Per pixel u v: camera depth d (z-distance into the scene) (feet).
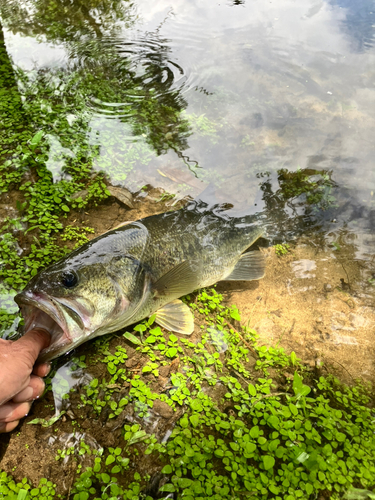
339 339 1.64
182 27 3.87
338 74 3.35
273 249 1.97
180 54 3.43
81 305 1.20
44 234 1.69
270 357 1.49
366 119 2.89
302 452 1.11
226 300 1.74
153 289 1.45
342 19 4.10
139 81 3.01
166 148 2.43
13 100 2.49
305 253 1.96
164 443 1.16
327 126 2.80
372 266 1.92
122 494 1.03
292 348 1.59
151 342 1.38
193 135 2.56
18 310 1.39
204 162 2.37
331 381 1.47
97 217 1.90
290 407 1.26
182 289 1.54
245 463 1.13
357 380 1.50
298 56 3.54
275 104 2.97
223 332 1.54
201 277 1.63
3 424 1.08
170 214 1.64
